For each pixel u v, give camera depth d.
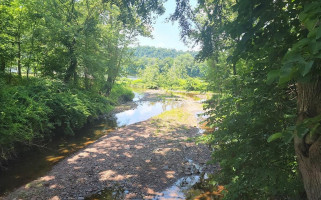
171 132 14.20
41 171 8.26
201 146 11.08
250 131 4.10
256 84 3.98
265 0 2.71
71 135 13.07
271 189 3.60
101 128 15.38
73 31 15.84
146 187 7.14
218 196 6.46
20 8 13.31
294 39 2.77
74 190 6.91
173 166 8.76
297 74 1.39
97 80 20.75
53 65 16.58
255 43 3.12
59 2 17.31
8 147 8.82
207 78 11.47
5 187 7.05
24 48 14.75
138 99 33.03
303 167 2.19
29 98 10.89
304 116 2.12
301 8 2.47
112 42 20.86
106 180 7.59
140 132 14.11
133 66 25.91
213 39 5.45
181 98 35.44
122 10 6.63
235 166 4.36
